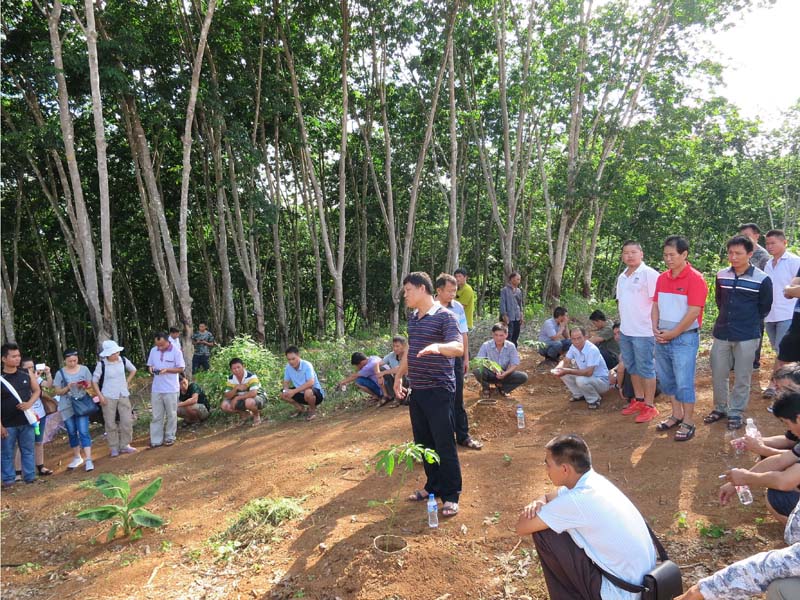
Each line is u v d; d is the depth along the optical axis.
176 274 14.30
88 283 11.65
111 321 11.79
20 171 17.30
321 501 5.14
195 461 7.16
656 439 5.66
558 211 26.09
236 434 8.48
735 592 2.37
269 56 18.52
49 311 21.83
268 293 30.06
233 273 24.52
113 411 8.19
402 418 7.58
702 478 4.67
